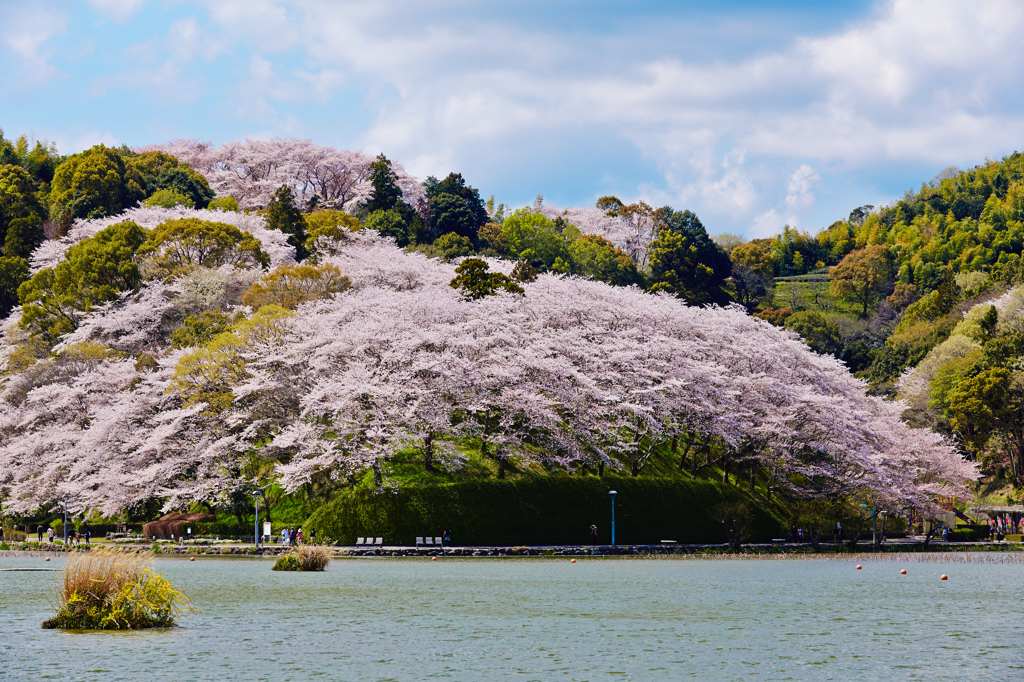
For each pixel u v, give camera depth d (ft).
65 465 232.73
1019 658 80.23
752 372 266.16
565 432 227.61
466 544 199.41
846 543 237.04
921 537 280.10
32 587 128.47
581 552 199.00
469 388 215.51
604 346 248.52
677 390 238.89
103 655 77.30
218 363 231.50
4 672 70.74
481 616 102.58
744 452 257.55
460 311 245.86
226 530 220.84
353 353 219.82
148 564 95.66
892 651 83.25
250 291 288.10
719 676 73.00
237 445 219.41
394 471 218.38
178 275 311.27
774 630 94.58
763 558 201.16
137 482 214.69
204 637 87.30
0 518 250.37
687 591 128.47
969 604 116.26
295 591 124.26
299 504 226.17
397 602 113.80
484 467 224.12
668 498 230.89
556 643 86.33
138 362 260.62
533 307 266.98
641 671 74.49
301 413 215.10
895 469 272.31
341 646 83.82
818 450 258.57
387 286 309.22
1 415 258.37
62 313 314.14
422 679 71.05
